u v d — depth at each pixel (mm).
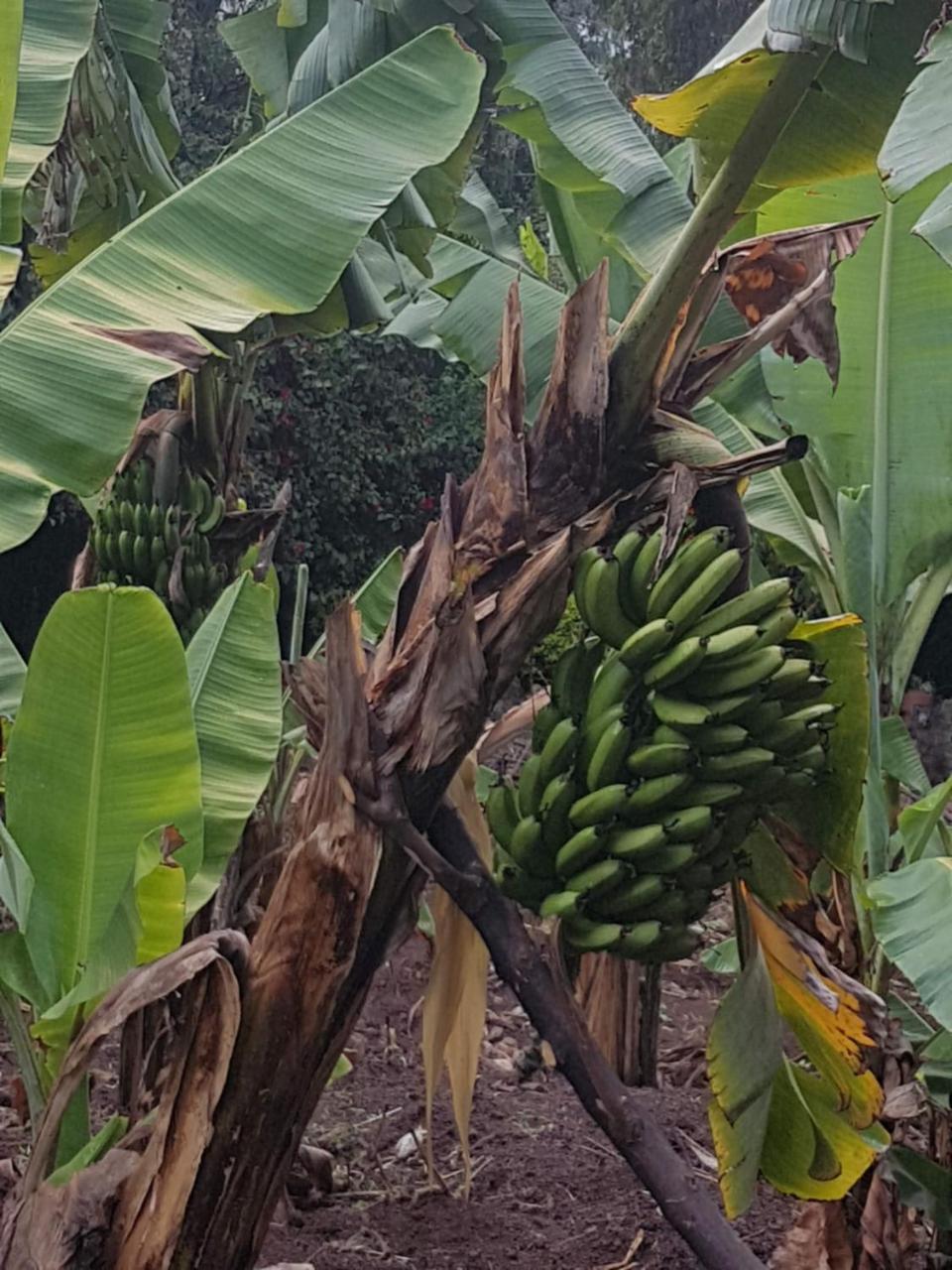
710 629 1880
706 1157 4273
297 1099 2072
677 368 2129
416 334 4688
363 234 2299
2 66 2109
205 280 2215
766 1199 4137
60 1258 2002
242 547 4012
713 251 2059
